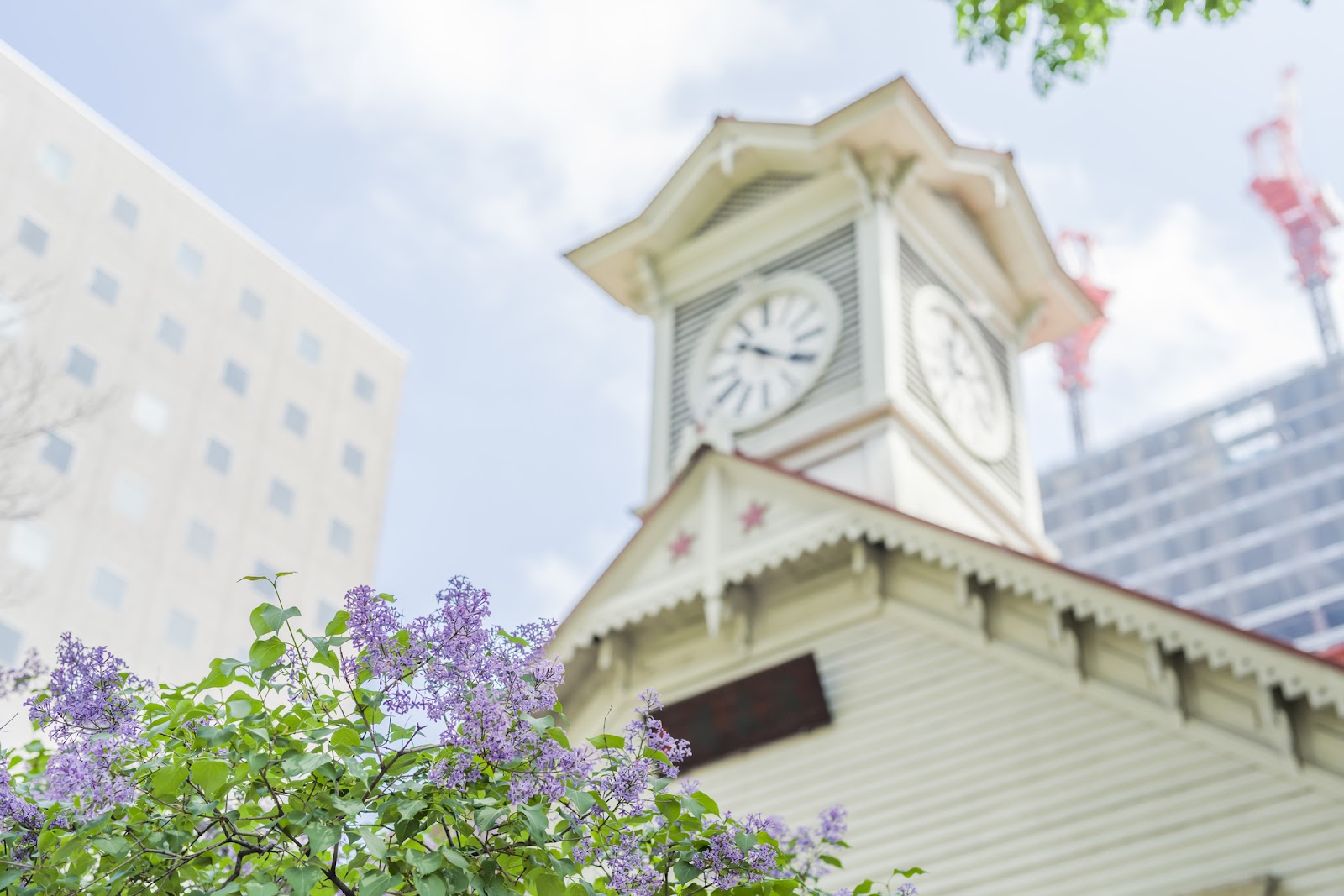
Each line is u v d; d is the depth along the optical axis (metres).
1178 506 141.25
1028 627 14.98
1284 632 130.25
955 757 14.43
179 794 6.14
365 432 69.06
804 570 16.59
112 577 52.41
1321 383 139.88
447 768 5.95
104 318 56.91
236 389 62.44
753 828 6.85
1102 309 25.97
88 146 59.53
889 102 22.89
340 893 6.37
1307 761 12.86
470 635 6.00
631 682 16.92
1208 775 13.13
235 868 6.08
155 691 6.43
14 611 48.06
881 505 16.05
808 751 15.29
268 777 6.20
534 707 6.20
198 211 64.00
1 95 56.69
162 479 56.53
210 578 56.84
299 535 62.44
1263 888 12.17
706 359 23.44
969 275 24.92
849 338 21.94
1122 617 14.05
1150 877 12.77
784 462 21.20
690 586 16.66
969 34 11.03
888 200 23.23
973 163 24.30
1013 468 23.73
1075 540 144.75
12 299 21.23
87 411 20.95
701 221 25.12
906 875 7.97
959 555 15.29
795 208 23.95
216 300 63.34
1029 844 13.48
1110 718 13.94
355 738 6.09
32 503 49.28
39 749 7.50
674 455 22.81
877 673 15.48
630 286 25.58
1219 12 10.41
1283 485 136.62
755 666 16.27
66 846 5.95
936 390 22.14
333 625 6.10
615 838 6.36
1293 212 156.25
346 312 71.19
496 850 6.21
